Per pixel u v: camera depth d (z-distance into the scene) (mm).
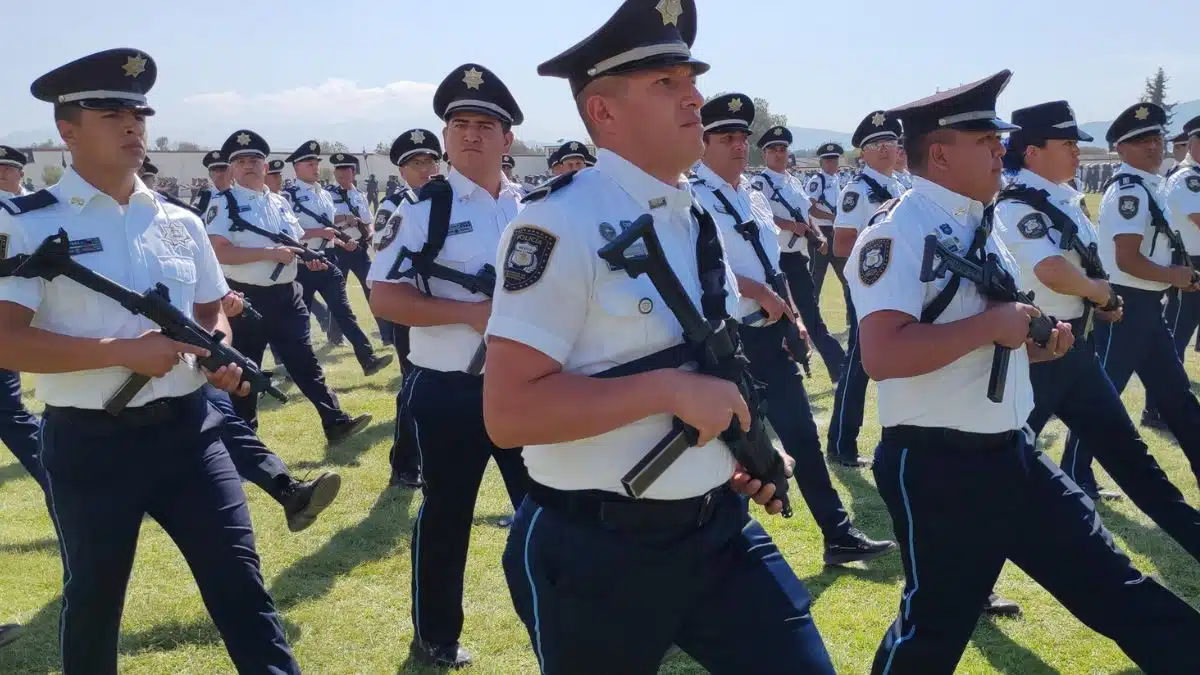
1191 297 6898
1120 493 5145
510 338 1788
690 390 1738
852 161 39000
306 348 6480
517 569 2033
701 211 2021
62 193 2705
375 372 8492
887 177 6930
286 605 4074
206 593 2672
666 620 1979
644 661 1988
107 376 2615
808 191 11781
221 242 6617
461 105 3568
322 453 6465
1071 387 3734
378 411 7695
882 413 2730
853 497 5324
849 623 3812
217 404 4008
